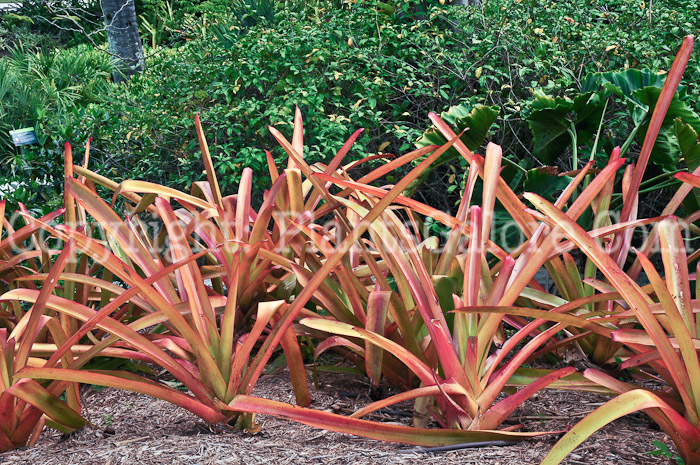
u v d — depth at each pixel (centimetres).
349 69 410
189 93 443
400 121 413
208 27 598
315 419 160
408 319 189
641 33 419
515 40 399
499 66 410
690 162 284
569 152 396
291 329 191
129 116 468
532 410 195
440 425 184
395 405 203
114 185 236
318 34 434
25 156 395
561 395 207
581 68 400
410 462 155
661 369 173
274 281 242
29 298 192
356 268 232
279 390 217
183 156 450
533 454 158
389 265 198
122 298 175
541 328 228
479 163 203
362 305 219
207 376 180
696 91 373
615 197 318
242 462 159
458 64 402
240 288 229
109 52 898
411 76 414
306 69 418
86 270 235
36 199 371
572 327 215
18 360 174
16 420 180
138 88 499
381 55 412
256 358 181
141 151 462
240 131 429
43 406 174
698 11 445
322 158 410
